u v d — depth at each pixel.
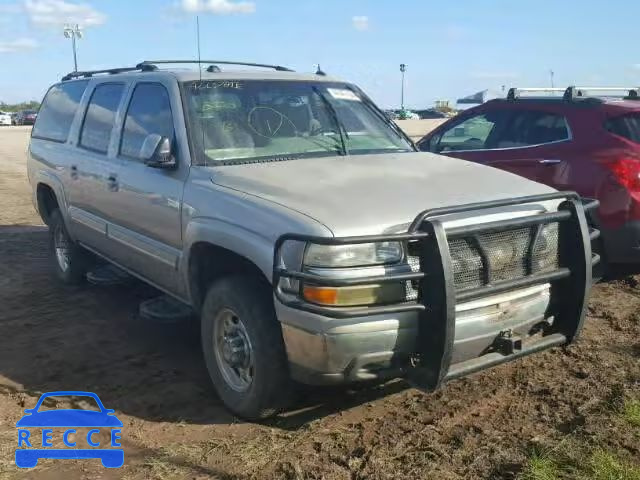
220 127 4.61
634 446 3.46
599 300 5.98
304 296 3.32
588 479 3.17
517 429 3.78
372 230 3.38
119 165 5.21
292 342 3.46
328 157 4.68
